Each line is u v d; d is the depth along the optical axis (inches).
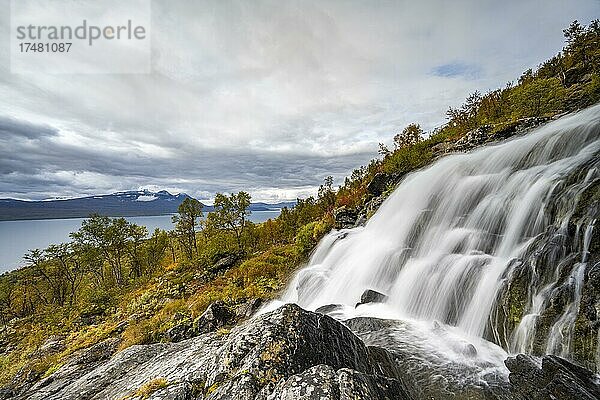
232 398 129.4
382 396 133.6
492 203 475.2
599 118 526.3
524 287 307.9
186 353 216.1
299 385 126.6
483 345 308.3
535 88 1021.2
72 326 971.3
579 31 1230.9
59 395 230.5
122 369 248.2
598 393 196.2
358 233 756.0
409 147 1067.3
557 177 417.1
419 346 293.7
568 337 248.2
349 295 539.2
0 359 804.6
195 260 1371.8
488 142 814.5
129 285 1560.0
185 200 2052.2
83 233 2204.7
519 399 213.5
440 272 411.2
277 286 732.7
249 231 1609.3
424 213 590.6
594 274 255.0
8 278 2871.6
